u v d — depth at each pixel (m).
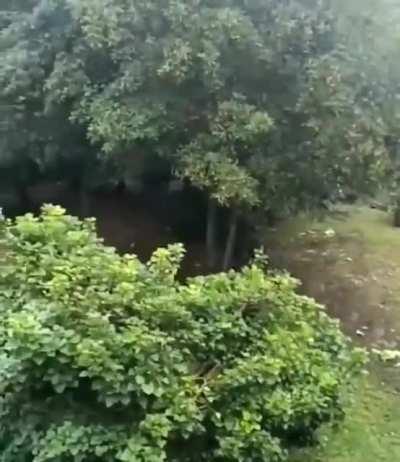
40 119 9.36
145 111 7.79
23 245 4.76
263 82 8.01
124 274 4.51
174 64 7.50
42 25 9.09
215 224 9.53
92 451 3.94
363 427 5.91
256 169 7.86
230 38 7.55
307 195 8.27
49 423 4.17
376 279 9.00
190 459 4.32
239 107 7.70
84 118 8.30
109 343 3.96
